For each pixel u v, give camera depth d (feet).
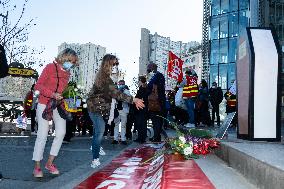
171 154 18.67
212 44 128.88
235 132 31.07
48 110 14.55
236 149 14.07
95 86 17.39
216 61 127.24
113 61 17.29
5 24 93.40
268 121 18.97
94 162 17.28
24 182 13.30
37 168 14.64
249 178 11.73
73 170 16.17
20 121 55.31
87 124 40.98
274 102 19.07
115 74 17.57
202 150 18.24
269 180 9.64
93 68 541.75
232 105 46.55
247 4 119.34
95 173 15.28
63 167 17.21
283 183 8.55
